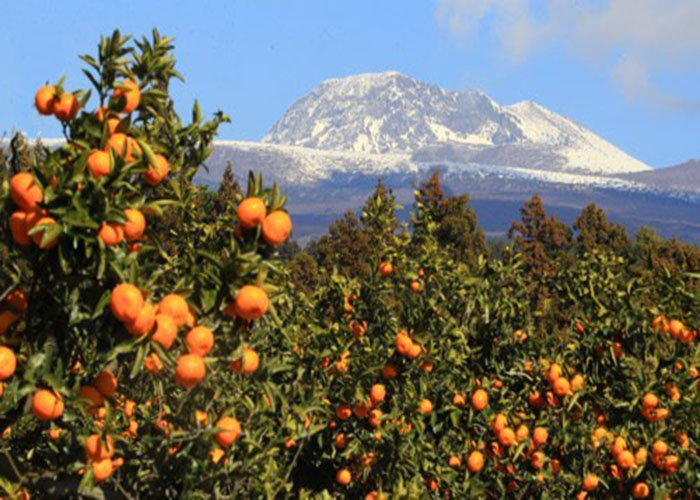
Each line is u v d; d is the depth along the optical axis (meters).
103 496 8.69
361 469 16.42
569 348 18.20
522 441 15.77
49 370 7.57
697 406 15.80
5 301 8.07
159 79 8.86
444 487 15.99
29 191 7.39
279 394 9.60
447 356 16.62
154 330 7.39
